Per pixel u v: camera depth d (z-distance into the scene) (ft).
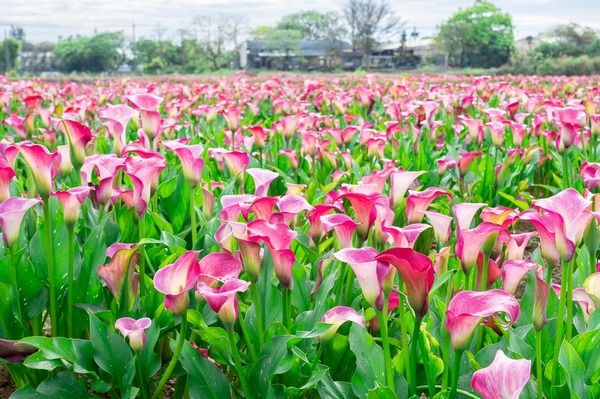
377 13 324.60
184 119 37.09
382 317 7.41
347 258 7.12
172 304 7.61
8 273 10.24
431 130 26.25
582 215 7.51
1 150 12.27
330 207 9.57
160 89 55.52
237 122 23.20
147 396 9.33
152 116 13.25
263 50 357.20
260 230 7.98
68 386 9.06
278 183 20.99
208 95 50.03
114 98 49.47
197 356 8.66
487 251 8.59
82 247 11.43
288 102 35.50
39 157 9.34
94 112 33.42
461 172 17.88
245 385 8.33
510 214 8.50
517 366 4.91
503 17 346.33
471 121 23.58
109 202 12.37
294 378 8.86
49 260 10.01
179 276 7.56
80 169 11.53
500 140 21.63
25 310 10.37
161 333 9.77
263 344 8.97
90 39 379.35
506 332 8.75
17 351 9.62
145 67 338.13
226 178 19.02
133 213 12.67
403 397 7.95
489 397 4.96
